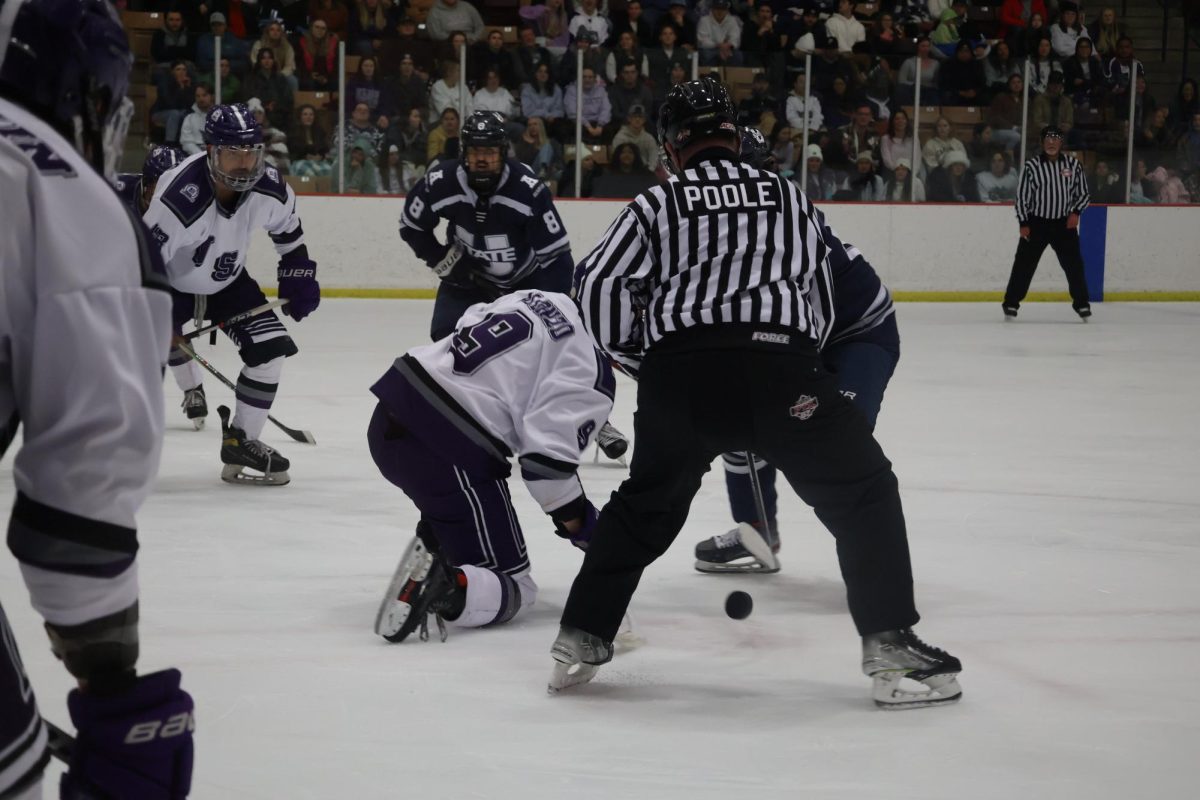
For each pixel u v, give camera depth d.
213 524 5.95
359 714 3.62
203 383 10.27
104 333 1.57
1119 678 4.02
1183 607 4.82
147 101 16.34
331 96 16.66
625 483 3.76
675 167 3.93
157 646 4.19
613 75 17.30
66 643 1.69
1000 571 5.29
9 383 1.62
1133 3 21.53
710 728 3.57
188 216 6.52
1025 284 16.19
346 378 10.70
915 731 3.55
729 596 4.22
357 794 3.08
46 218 1.54
